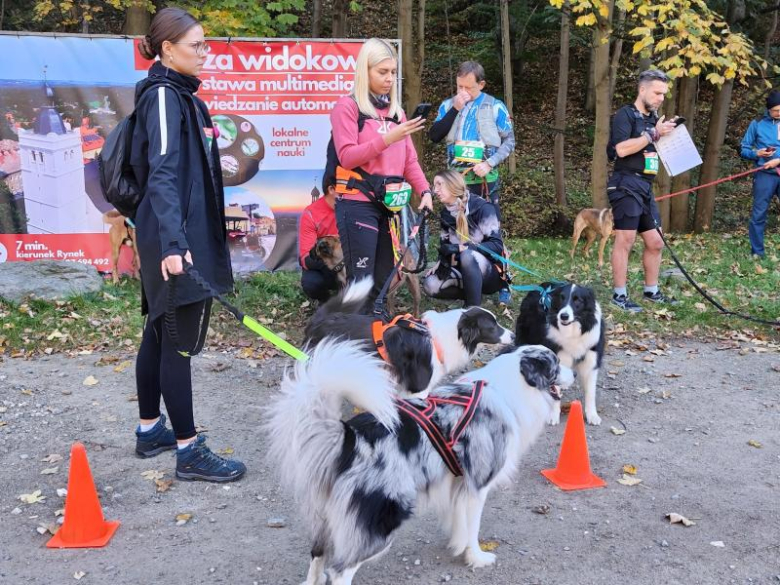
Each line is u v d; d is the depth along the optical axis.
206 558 3.26
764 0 13.76
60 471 4.04
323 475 2.65
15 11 12.62
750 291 7.78
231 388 5.30
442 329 4.39
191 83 3.58
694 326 6.73
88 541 3.34
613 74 13.09
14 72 7.19
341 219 4.82
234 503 3.73
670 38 9.05
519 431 3.22
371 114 4.66
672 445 4.52
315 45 7.64
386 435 2.77
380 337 4.17
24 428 4.58
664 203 11.84
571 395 5.32
